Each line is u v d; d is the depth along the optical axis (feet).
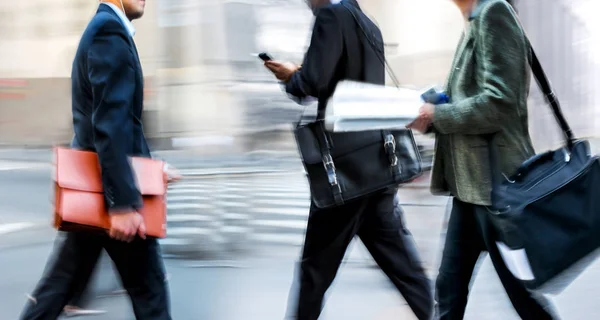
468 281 10.13
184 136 57.06
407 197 30.83
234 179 41.57
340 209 10.57
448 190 9.93
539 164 9.17
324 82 10.21
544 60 42.63
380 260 11.25
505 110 8.84
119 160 9.09
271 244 22.20
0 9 76.38
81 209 9.05
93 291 14.88
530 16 41.01
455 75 9.50
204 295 16.37
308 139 10.33
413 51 63.77
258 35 56.39
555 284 8.97
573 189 8.86
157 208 9.68
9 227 24.99
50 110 70.18
